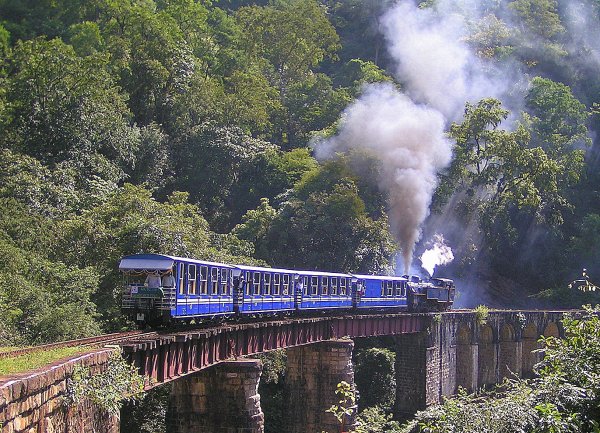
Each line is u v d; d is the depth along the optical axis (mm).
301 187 86750
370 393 68750
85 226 53000
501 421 21375
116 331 47500
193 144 92375
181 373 34188
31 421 17453
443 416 22078
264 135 105500
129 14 97375
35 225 53719
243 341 42875
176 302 37719
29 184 59719
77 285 46469
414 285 69688
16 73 81062
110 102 81188
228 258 59188
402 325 63438
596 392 22484
